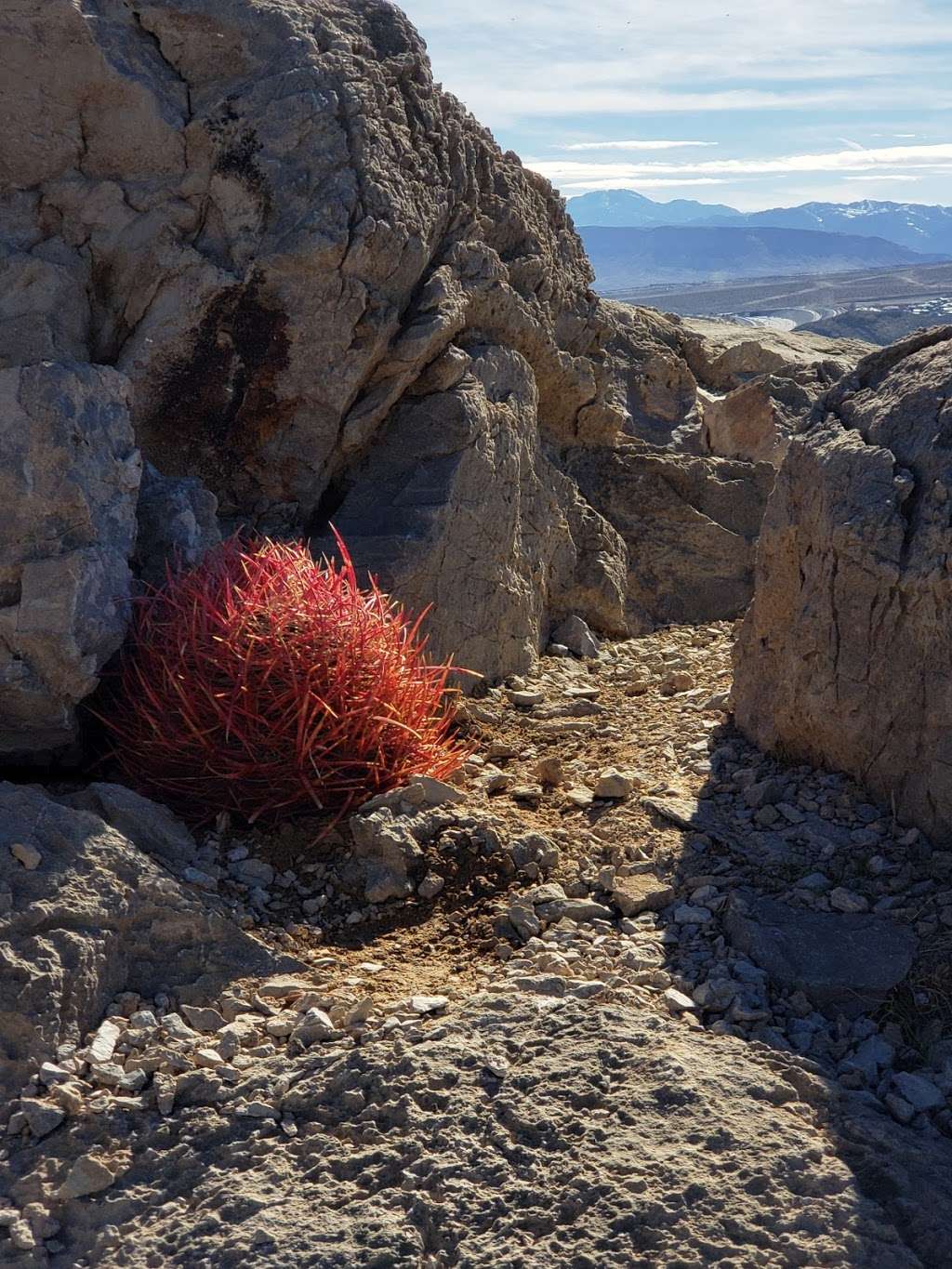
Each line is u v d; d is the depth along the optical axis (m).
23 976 3.43
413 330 6.59
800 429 5.37
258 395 6.32
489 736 6.02
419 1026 3.54
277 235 6.17
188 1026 3.63
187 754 4.71
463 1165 2.97
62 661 4.44
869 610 4.62
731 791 5.07
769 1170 2.91
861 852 4.45
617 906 4.33
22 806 3.99
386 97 6.62
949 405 4.60
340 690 4.76
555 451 8.84
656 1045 3.38
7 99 6.17
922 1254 2.72
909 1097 3.34
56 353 6.10
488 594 6.82
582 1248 2.72
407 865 4.43
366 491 6.71
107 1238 2.84
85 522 4.61
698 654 7.55
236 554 5.26
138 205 6.29
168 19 6.29
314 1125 3.14
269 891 4.40
